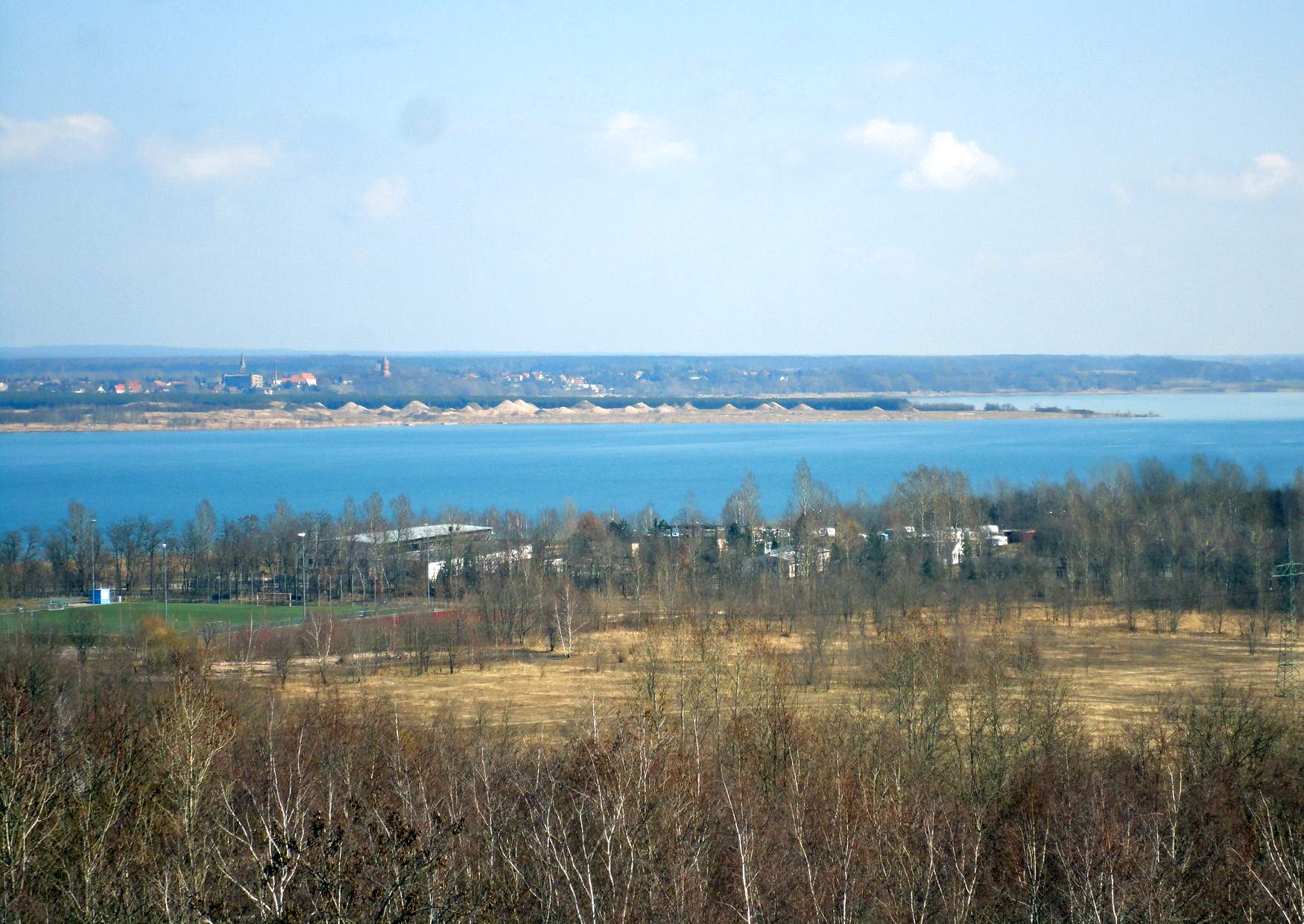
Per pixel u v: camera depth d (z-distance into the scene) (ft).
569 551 383.65
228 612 319.88
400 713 189.98
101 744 102.78
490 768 114.73
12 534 403.54
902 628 224.33
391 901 62.54
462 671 252.01
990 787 119.55
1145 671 241.96
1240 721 136.56
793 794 107.65
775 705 139.64
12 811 81.51
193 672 134.00
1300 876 88.12
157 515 597.93
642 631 259.39
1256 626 295.28
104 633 257.96
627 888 79.56
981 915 91.71
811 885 86.53
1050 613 317.01
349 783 100.32
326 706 162.81
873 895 89.56
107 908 76.74
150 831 87.30
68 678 176.65
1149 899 83.71
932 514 410.31
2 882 77.87
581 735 133.49
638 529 429.38
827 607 300.20
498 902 79.92
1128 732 155.74
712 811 100.53
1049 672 212.64
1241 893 92.02
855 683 200.44
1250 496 380.37
